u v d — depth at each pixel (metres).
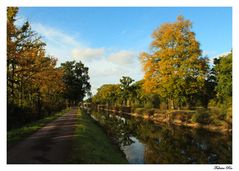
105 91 137.62
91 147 17.78
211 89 48.88
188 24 49.88
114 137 31.92
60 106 73.56
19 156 14.91
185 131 35.94
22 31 27.38
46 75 37.69
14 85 32.69
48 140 20.08
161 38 51.25
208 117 37.69
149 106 69.31
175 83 45.88
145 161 20.23
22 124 30.78
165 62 47.03
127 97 96.81
